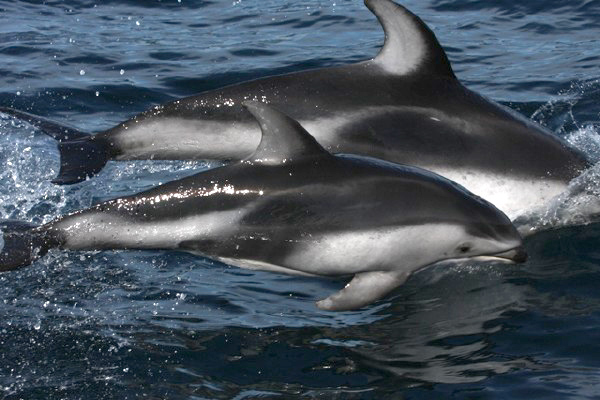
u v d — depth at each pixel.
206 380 11.43
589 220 14.51
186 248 12.24
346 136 13.82
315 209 12.06
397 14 14.12
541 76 20.73
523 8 24.89
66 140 14.36
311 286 13.52
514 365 11.45
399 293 13.17
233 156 14.27
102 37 23.56
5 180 16.17
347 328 12.45
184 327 12.45
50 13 25.20
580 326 12.16
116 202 12.30
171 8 26.02
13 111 14.81
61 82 20.58
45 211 15.22
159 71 21.38
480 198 12.66
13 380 11.32
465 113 14.15
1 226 12.32
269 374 11.55
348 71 14.25
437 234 12.18
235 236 12.13
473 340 12.02
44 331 12.25
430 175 12.53
